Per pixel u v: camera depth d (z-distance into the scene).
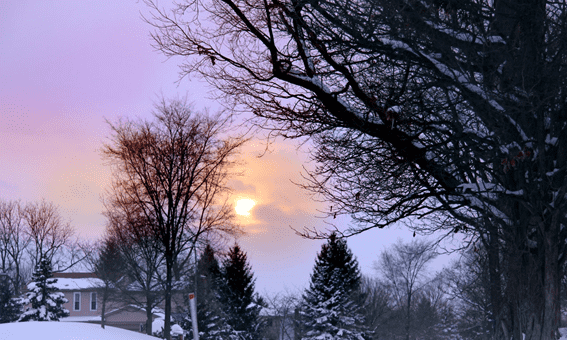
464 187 10.62
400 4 9.54
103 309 43.47
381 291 59.53
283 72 11.21
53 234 74.81
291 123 12.19
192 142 37.31
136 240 38.34
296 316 55.03
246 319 59.00
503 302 11.28
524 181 10.09
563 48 9.48
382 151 11.99
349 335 50.50
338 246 53.69
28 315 54.53
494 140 10.42
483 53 9.68
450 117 11.58
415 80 10.97
